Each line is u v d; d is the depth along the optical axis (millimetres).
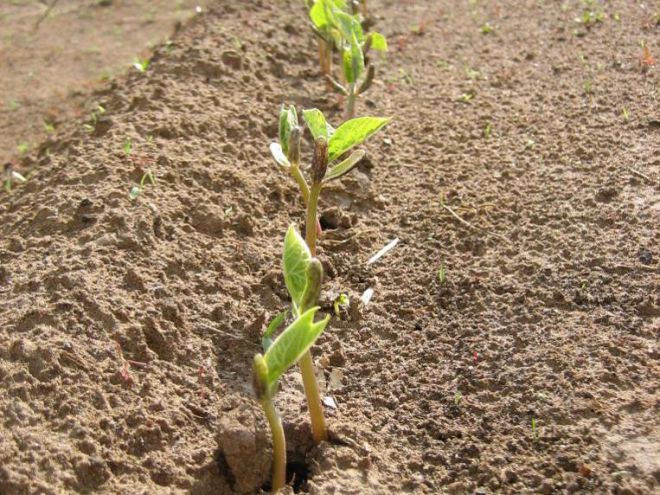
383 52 862
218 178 620
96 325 487
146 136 657
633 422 447
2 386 448
